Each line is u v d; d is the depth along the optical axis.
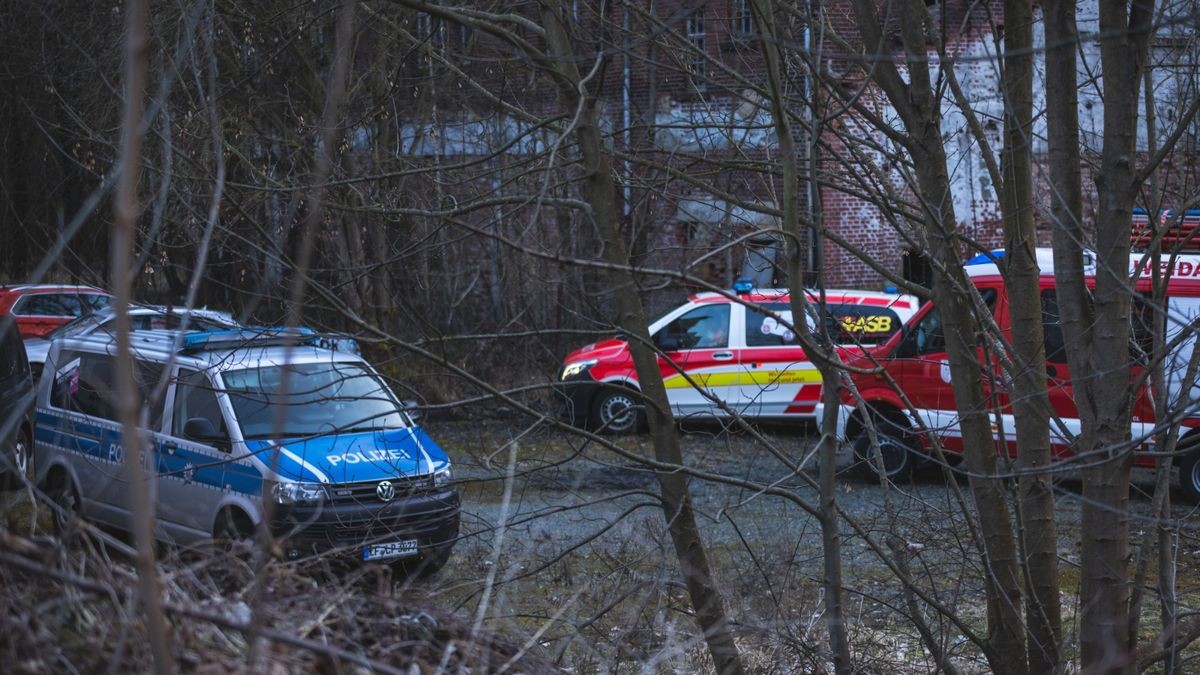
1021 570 6.57
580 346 20.42
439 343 5.29
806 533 10.77
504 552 7.64
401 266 7.27
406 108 9.58
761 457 16.28
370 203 7.19
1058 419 6.34
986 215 26.62
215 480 10.35
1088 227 10.12
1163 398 6.25
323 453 9.95
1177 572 9.93
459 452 12.27
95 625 3.22
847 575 9.33
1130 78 5.78
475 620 4.89
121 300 2.20
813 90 6.04
